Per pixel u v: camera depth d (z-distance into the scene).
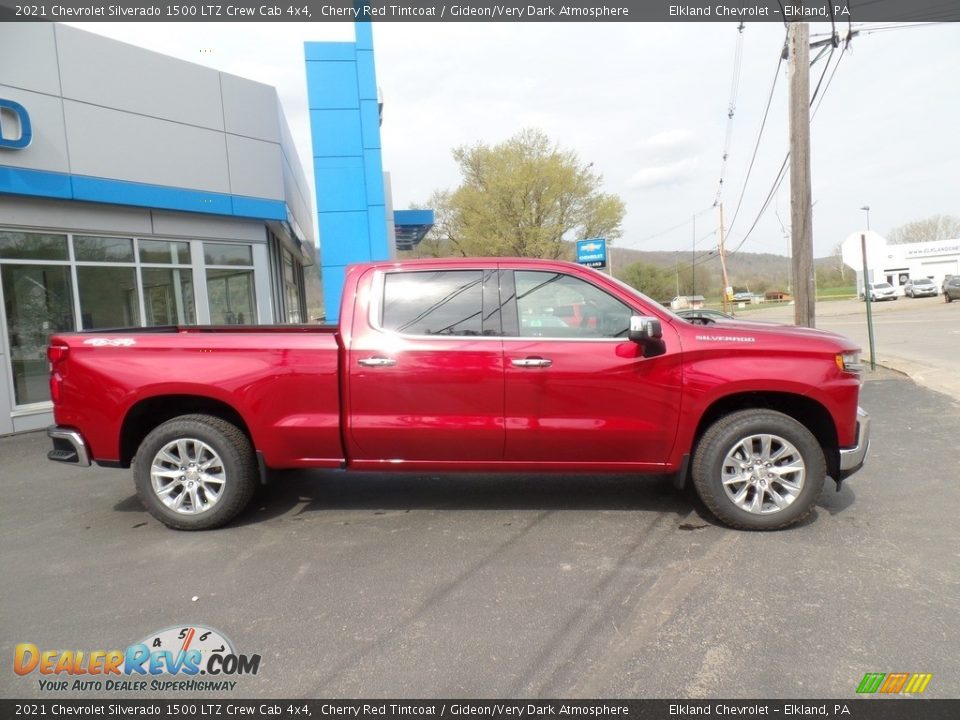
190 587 3.79
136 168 10.89
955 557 3.92
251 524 4.83
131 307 11.23
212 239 12.43
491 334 4.55
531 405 4.48
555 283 4.61
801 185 11.46
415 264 4.71
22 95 9.45
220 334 4.72
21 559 4.29
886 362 13.05
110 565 4.14
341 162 13.13
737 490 4.42
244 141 12.64
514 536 4.46
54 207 10.05
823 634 3.11
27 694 2.81
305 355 4.58
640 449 4.49
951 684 2.71
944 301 42.56
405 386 4.53
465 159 36.44
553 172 33.56
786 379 4.29
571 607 3.44
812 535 4.33
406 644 3.12
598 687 2.75
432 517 4.88
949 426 7.43
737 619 3.27
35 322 9.95
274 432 4.62
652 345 4.38
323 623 3.34
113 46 10.57
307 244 23.42
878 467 5.90
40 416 9.79
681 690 2.72
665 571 3.84
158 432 4.69
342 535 4.56
